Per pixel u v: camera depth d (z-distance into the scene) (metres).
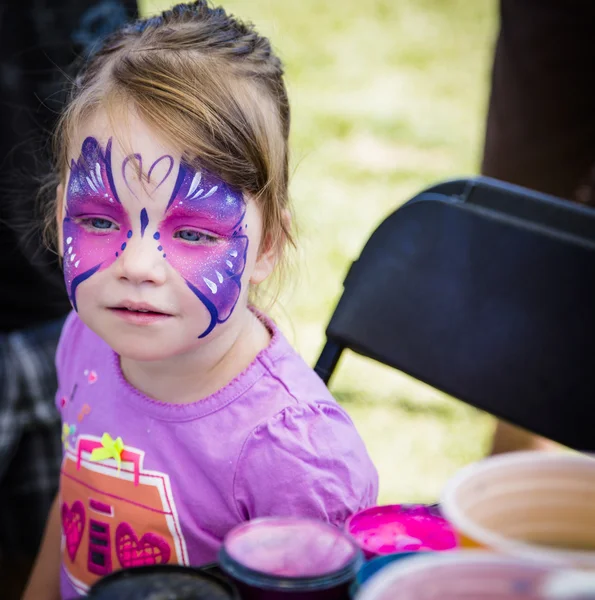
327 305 4.76
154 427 1.58
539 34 2.87
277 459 1.48
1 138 2.37
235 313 1.50
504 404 1.68
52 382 2.53
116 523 1.61
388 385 4.24
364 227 5.71
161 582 0.98
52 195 2.00
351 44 9.25
